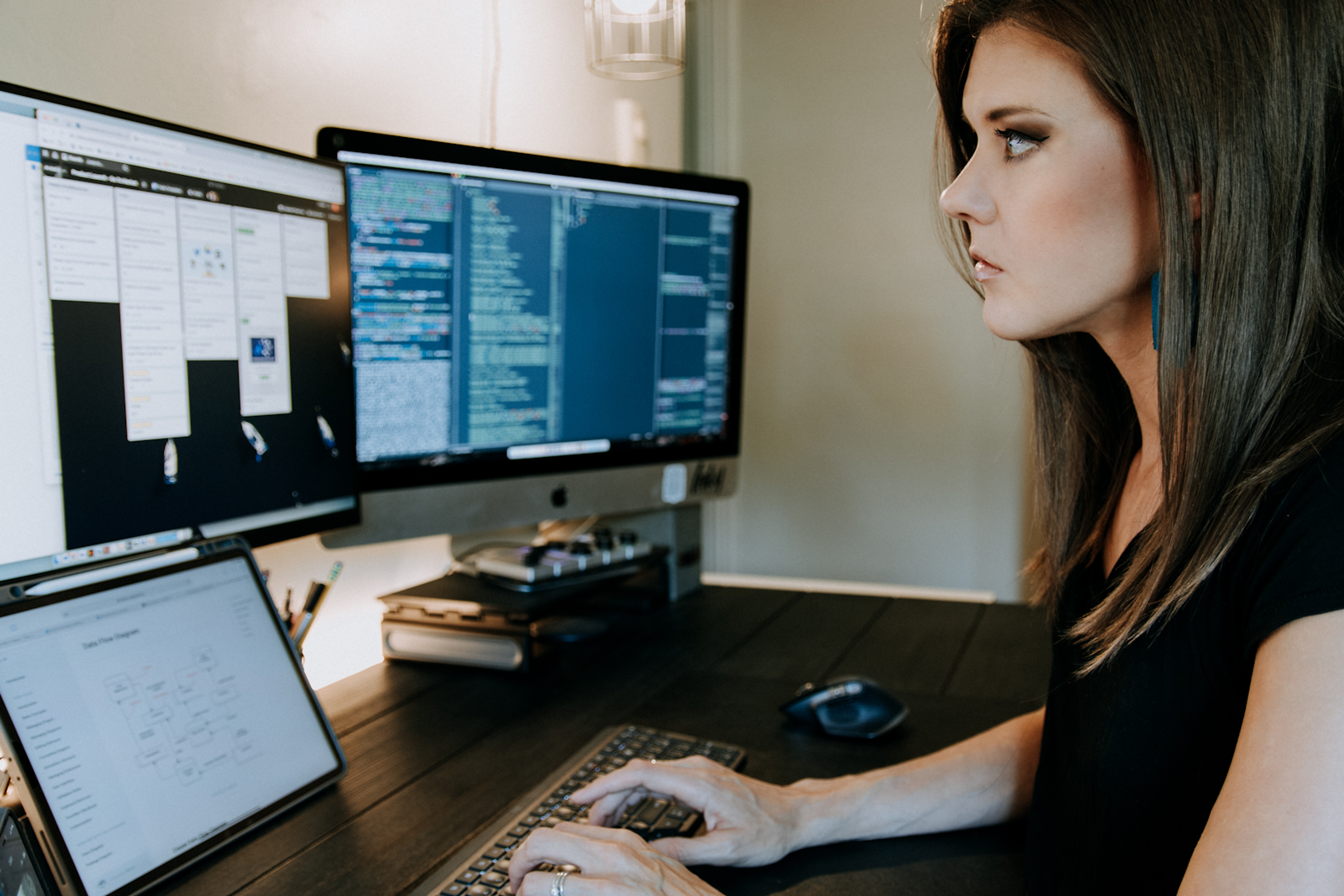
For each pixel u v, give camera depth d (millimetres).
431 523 1099
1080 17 466
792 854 677
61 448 672
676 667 1085
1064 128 490
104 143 692
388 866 635
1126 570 577
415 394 1072
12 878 532
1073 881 577
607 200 1218
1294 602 416
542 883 539
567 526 1441
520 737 869
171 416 753
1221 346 455
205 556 735
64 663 598
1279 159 435
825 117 2561
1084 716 579
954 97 635
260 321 837
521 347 1164
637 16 1220
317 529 917
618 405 1278
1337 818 386
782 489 2719
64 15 831
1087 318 547
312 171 890
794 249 2631
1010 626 1269
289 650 778
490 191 1104
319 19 1112
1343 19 427
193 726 665
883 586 2648
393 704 960
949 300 2496
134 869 585
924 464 2570
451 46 1335
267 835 679
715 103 2605
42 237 654
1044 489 723
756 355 2701
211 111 980
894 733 888
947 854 682
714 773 669
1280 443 448
